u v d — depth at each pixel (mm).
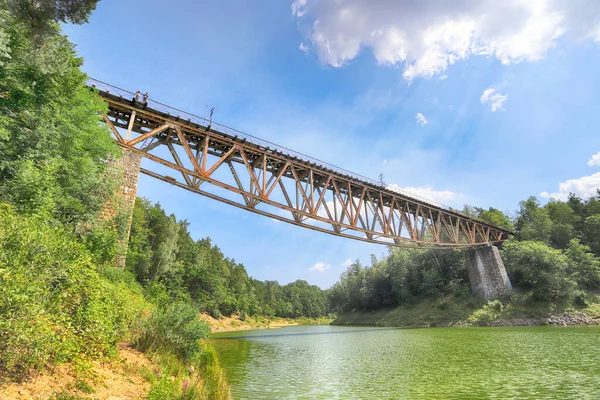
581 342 27703
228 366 20953
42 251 7547
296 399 12656
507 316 54844
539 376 15773
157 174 27656
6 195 11680
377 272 92562
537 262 59531
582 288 57750
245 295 131250
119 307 12273
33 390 6000
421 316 66500
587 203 84938
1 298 5766
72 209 15852
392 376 16906
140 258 59094
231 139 31141
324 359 23922
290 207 34000
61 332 7656
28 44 13547
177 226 81750
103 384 7781
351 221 39469
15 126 13750
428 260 79312
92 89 22469
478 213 93000
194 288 84812
